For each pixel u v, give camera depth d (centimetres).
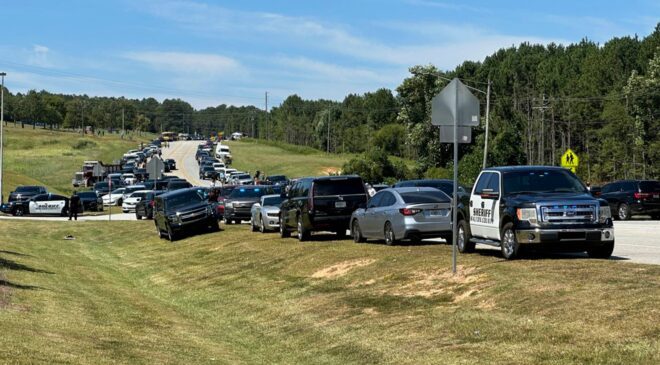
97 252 3500
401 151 13450
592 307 1235
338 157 14012
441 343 1238
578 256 1803
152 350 1343
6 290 1792
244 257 2625
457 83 1712
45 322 1466
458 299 1509
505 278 1523
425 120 9231
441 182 2884
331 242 2620
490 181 1855
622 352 1022
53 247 3512
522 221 1684
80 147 15575
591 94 10438
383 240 2584
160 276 2627
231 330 1703
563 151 10275
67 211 5678
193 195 3644
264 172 11256
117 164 11256
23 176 9469
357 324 1495
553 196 1720
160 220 3638
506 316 1307
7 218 5275
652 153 8038
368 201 2527
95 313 1689
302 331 1552
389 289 1727
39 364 1084
